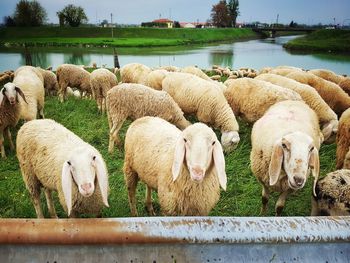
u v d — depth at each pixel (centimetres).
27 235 159
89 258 165
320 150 721
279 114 498
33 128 430
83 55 4666
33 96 816
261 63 3759
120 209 464
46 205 478
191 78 830
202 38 9081
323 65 3459
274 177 385
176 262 166
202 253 167
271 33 12388
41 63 3541
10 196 489
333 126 737
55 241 159
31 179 435
